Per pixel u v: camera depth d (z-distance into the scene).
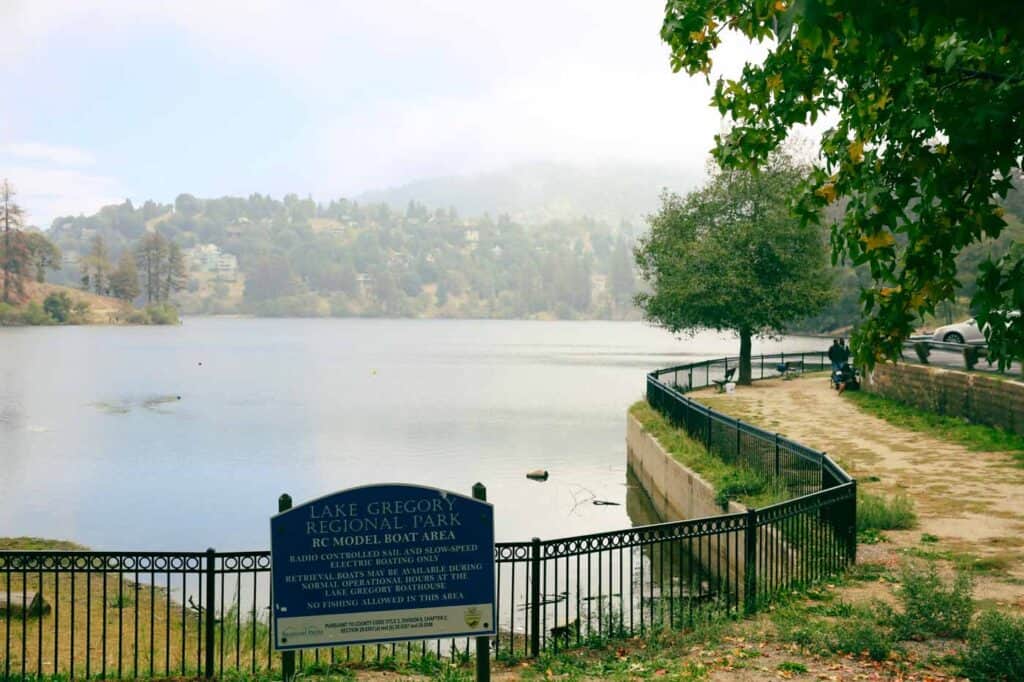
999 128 5.84
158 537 24.62
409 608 7.05
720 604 11.27
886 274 6.75
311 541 6.96
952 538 14.59
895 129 6.59
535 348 169.12
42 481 33.56
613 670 8.91
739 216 46.50
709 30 8.46
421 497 7.06
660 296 46.81
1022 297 5.93
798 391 41.69
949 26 5.61
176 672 10.14
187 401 66.94
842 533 13.06
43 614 13.71
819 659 8.70
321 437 46.72
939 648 8.98
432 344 189.75
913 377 32.34
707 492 20.08
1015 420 24.48
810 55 6.94
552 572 18.81
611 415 56.88
